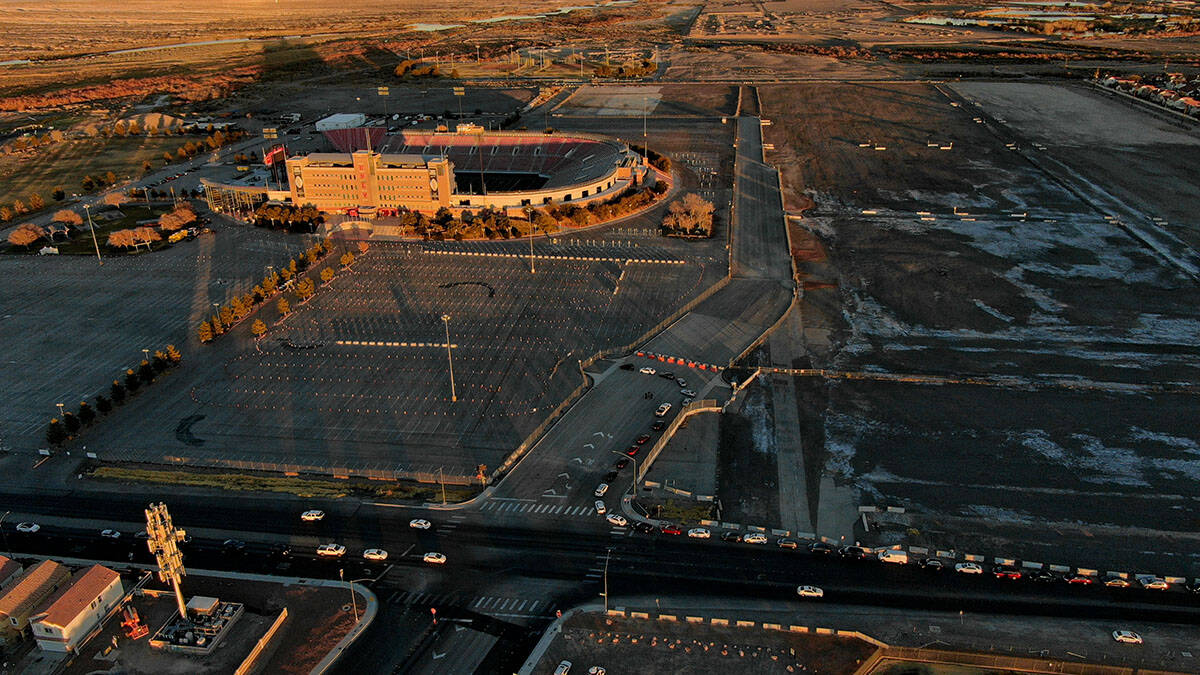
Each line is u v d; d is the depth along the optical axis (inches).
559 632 4234.7
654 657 4067.4
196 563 4783.5
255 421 6176.2
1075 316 7628.0
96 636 4249.5
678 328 7495.1
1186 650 4060.0
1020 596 4451.3
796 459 5649.6
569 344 7229.3
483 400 6382.9
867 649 4106.8
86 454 5807.1
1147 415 6058.1
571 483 5408.5
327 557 4800.7
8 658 4128.9
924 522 5012.3
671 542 4889.3
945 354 7017.7
